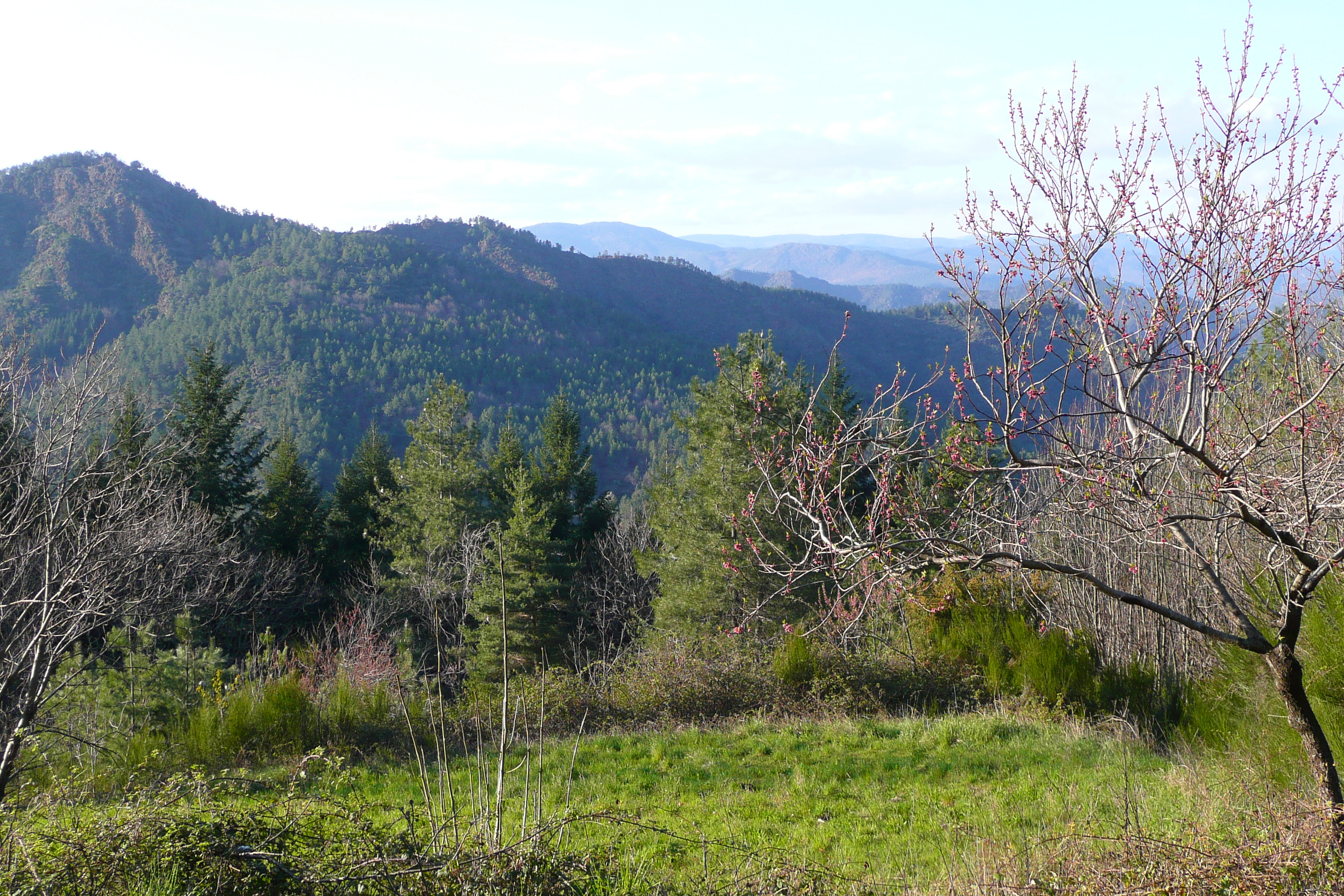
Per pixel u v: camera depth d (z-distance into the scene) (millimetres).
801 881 6016
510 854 4652
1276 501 4422
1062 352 4457
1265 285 4238
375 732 12711
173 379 100250
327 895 4469
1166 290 4340
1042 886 5020
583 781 10320
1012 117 4680
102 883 4426
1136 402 5121
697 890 5707
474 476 34000
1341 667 6457
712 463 21969
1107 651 13328
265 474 34031
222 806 4984
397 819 5699
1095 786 8531
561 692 14242
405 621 30359
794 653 14172
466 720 13289
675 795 9672
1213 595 8281
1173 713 11211
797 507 5281
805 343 198750
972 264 4613
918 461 5090
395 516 33625
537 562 27328
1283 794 6074
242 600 26531
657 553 28438
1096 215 4543
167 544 10648
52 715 10977
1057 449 4816
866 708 13688
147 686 15023
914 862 6887
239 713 12094
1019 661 12930
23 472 9828
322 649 26922
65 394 10047
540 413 132250
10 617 8094
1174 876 4637
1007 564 5746
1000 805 8406
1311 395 4363
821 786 9805
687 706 14031
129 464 13203
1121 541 5629
